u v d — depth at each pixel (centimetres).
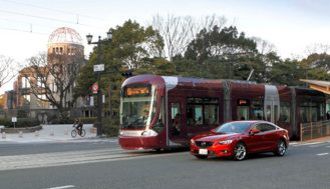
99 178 1266
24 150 2480
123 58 4516
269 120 2759
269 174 1346
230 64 6256
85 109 8625
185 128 2208
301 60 8488
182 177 1282
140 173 1368
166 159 1806
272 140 1875
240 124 1850
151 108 2111
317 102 3303
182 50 6234
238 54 6644
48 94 8488
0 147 2806
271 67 6669
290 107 2986
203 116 2311
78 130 4247
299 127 3031
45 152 2294
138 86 2169
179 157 1891
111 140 3575
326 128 3341
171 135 2144
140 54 4538
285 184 1161
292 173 1367
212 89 2381
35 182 1200
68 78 7688
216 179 1245
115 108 4338
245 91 2586
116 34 4609
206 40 6638
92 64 4878
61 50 8219
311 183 1177
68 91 8300
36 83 8012
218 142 1708
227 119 2438
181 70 5319
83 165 1608
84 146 2761
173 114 2167
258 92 2686
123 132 2166
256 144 1803
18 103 10144
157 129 2092
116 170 1444
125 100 2203
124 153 2144
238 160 1730
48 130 5238
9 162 1775
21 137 4122
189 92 2253
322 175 1324
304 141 2928
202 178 1262
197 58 6450
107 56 4547
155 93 2122
